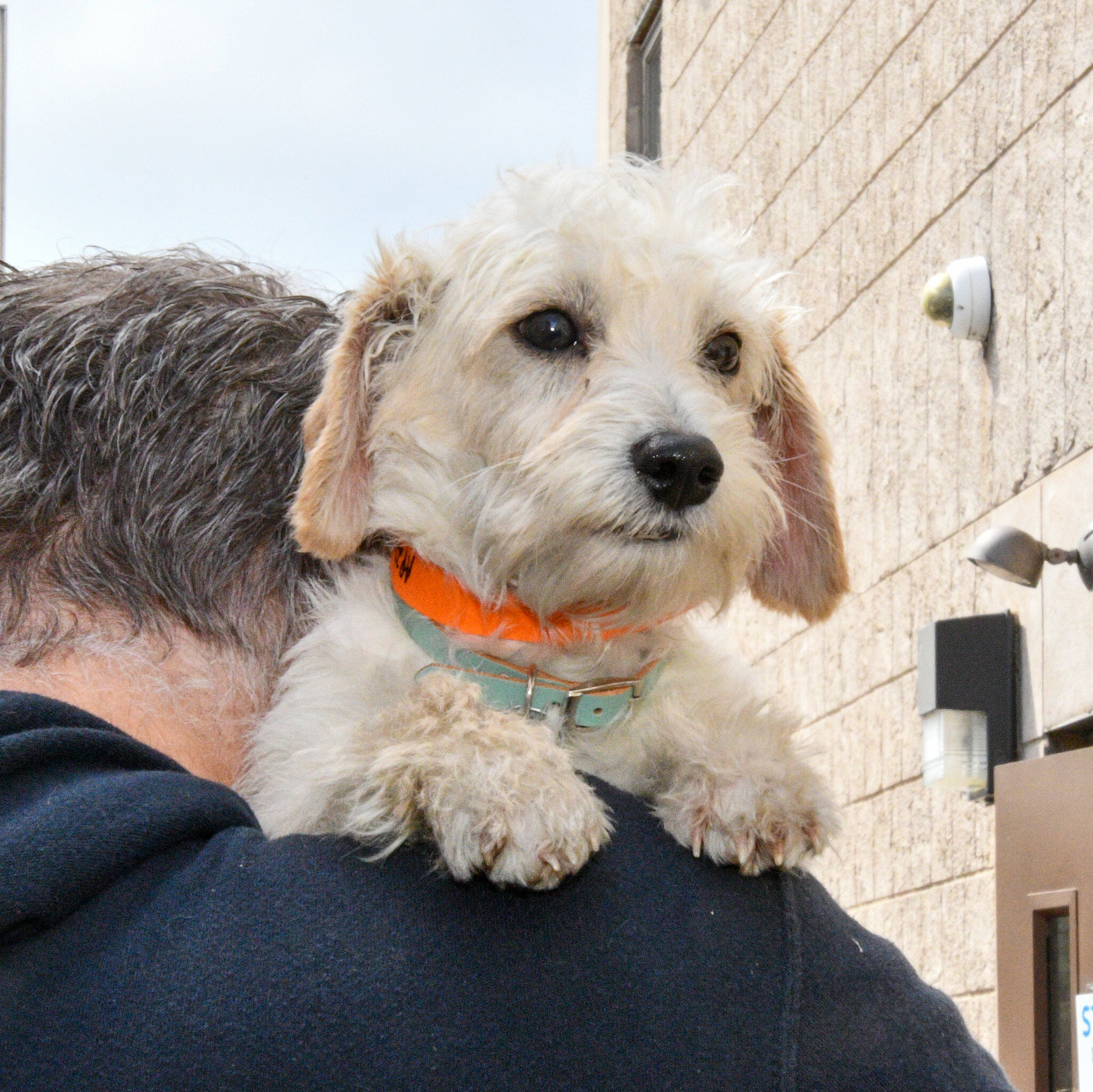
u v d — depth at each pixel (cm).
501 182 269
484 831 154
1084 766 332
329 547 212
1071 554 368
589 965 146
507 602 231
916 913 468
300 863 150
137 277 203
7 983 134
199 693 189
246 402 200
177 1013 133
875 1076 152
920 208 498
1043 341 400
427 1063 134
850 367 562
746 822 171
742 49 731
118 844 141
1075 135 387
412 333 258
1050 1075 337
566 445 226
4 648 174
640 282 247
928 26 496
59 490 176
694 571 229
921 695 405
